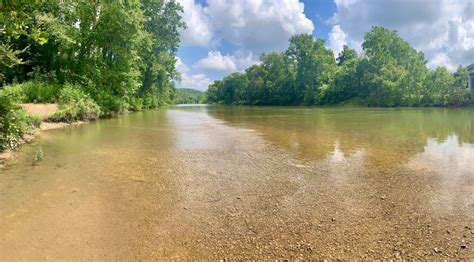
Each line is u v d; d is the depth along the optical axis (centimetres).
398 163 646
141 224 360
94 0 2141
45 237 326
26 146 838
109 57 2488
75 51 2152
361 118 1964
